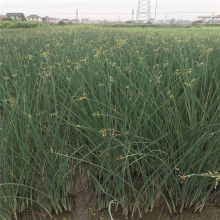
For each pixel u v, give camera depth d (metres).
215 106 3.40
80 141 3.46
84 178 3.39
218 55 4.96
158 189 2.84
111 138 2.73
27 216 2.89
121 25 28.09
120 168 3.04
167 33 9.66
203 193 2.97
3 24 27.55
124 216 2.87
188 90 3.14
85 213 2.93
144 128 3.16
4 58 5.75
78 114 3.49
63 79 3.90
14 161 2.90
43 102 3.85
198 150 2.90
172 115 3.15
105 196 2.91
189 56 4.63
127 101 3.29
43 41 8.68
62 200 2.90
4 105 3.03
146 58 5.05
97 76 3.82
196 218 2.83
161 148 3.19
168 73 3.79
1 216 2.62
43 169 2.77
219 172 2.84
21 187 2.81
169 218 2.84
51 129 3.02
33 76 4.99
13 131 2.93
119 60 4.48
